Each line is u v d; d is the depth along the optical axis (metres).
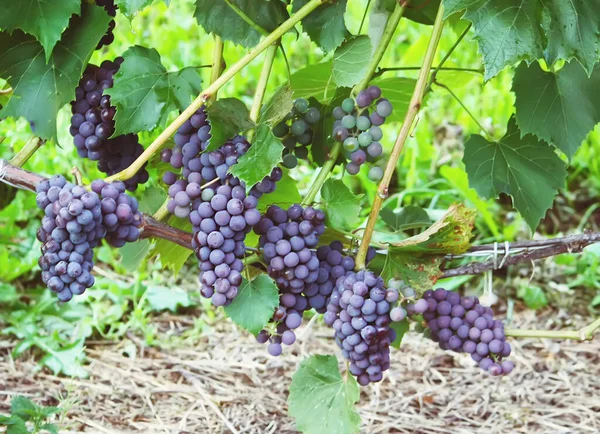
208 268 1.24
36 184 1.24
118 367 1.85
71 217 1.15
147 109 1.26
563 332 1.34
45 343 1.86
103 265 2.21
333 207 1.33
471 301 1.33
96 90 1.30
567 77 1.34
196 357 1.91
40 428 1.40
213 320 2.02
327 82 1.47
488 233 2.31
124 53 1.26
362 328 1.25
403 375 1.86
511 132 1.41
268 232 1.27
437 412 1.75
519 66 1.34
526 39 1.19
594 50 1.21
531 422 1.71
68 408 1.61
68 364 1.81
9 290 1.97
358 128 1.30
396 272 1.35
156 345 1.94
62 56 1.26
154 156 1.42
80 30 1.26
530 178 1.40
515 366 1.89
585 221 2.31
